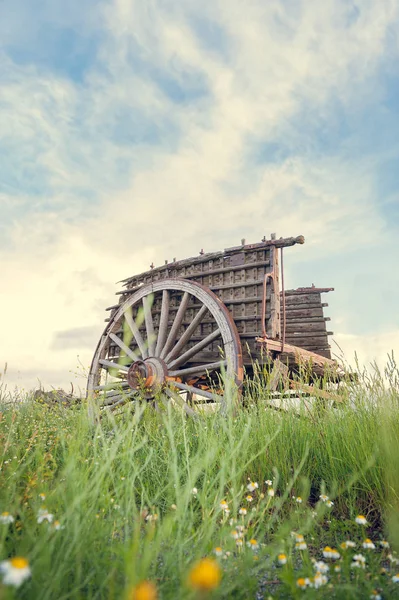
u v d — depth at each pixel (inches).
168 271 311.3
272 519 97.3
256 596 77.0
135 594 47.9
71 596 65.1
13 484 94.2
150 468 141.6
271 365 246.2
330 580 81.8
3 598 44.1
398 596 75.8
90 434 141.0
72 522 77.0
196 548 85.0
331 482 140.8
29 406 239.1
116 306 335.0
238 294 270.1
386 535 109.3
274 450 155.7
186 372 266.8
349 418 163.2
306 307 427.8
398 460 122.6
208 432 161.6
